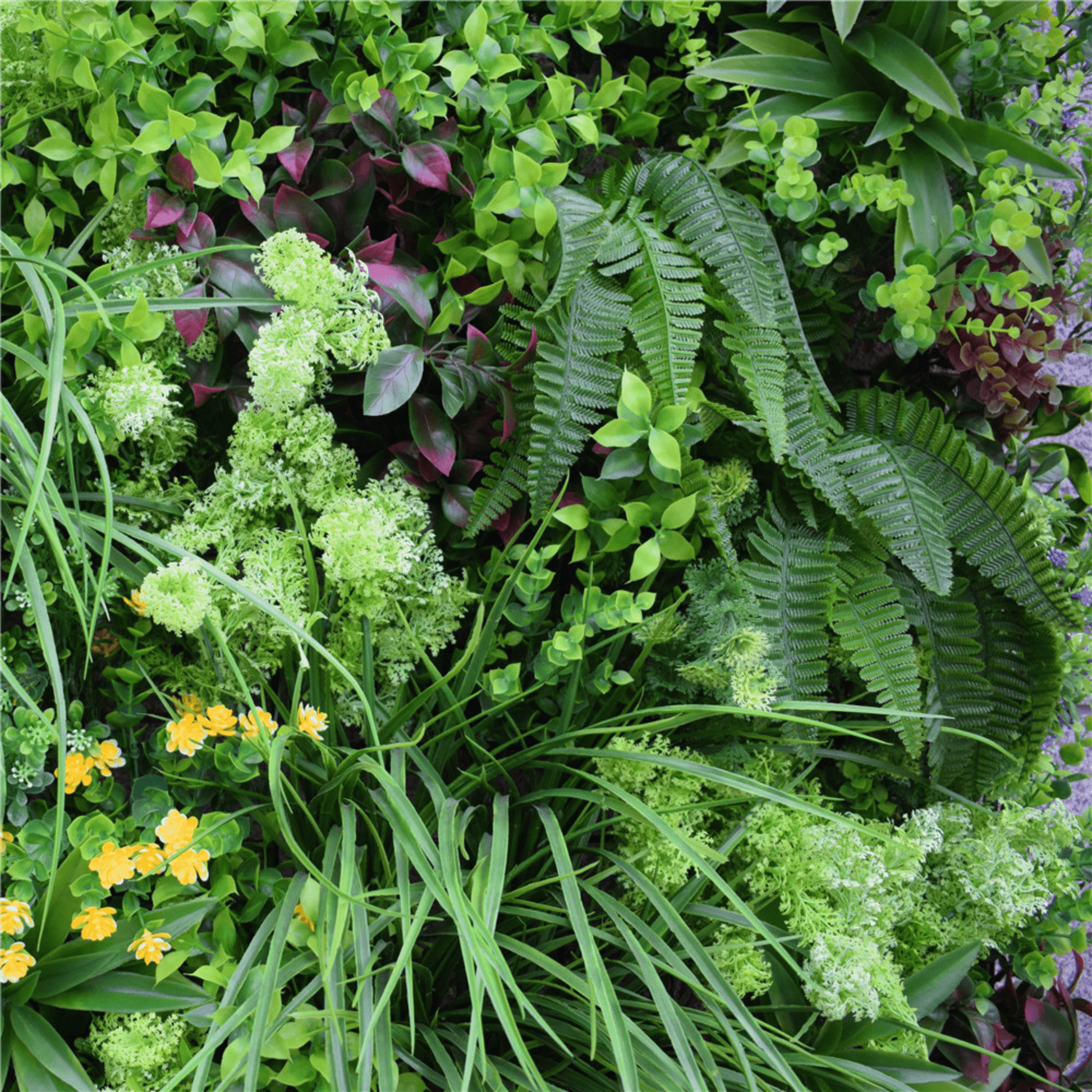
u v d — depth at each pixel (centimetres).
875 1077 104
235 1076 98
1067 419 131
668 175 116
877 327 127
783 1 120
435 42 111
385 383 109
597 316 112
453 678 114
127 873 103
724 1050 106
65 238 114
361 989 100
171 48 110
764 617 114
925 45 123
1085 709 134
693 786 113
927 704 120
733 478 116
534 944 113
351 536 105
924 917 117
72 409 99
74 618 108
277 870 109
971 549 119
